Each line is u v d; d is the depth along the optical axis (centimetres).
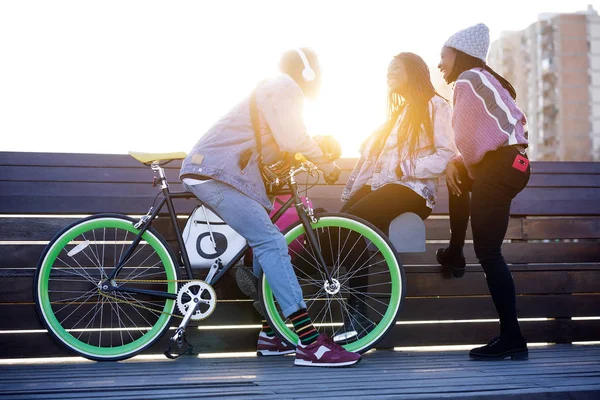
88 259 325
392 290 308
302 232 306
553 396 219
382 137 324
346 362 274
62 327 308
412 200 312
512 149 289
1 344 313
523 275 355
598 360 294
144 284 318
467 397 214
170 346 297
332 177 293
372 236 305
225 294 329
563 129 5419
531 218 369
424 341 343
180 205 340
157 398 209
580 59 5394
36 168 337
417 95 310
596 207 376
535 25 5444
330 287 299
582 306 359
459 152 303
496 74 304
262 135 280
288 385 232
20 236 328
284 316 294
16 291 318
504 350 293
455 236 336
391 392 218
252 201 279
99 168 342
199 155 278
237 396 212
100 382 242
